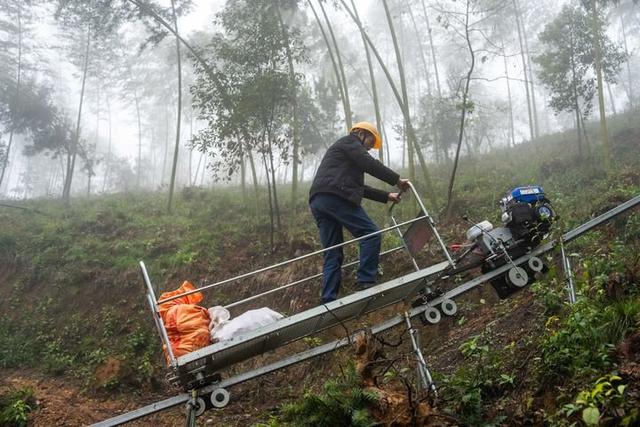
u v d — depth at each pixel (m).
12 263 14.87
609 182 10.60
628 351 3.64
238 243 13.33
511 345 4.95
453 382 4.33
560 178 12.70
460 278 7.75
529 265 5.29
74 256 14.15
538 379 3.97
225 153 12.61
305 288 10.28
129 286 12.60
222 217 15.75
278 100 12.44
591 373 3.58
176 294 4.82
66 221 17.28
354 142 4.99
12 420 8.34
